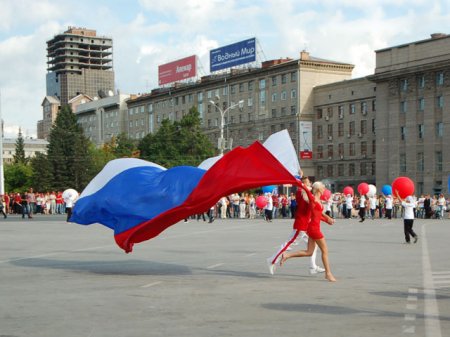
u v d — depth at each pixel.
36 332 7.88
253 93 102.81
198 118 89.94
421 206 52.78
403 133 81.44
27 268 14.79
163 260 16.42
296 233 12.84
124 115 138.62
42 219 48.09
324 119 94.81
